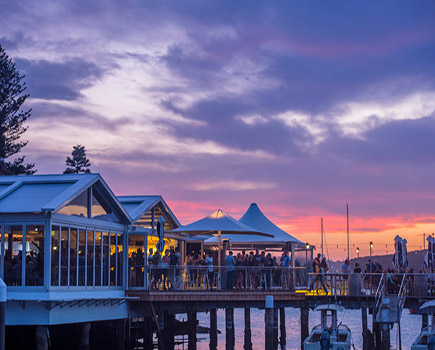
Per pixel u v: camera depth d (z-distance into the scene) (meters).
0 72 72.88
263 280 35.22
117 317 32.94
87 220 30.38
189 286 34.50
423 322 39.62
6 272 27.39
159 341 34.09
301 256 47.69
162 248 34.84
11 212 26.89
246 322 40.00
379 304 34.00
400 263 37.72
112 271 33.00
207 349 41.34
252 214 46.91
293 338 51.19
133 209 36.75
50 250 27.06
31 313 26.97
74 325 35.16
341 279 35.28
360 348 45.06
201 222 36.94
